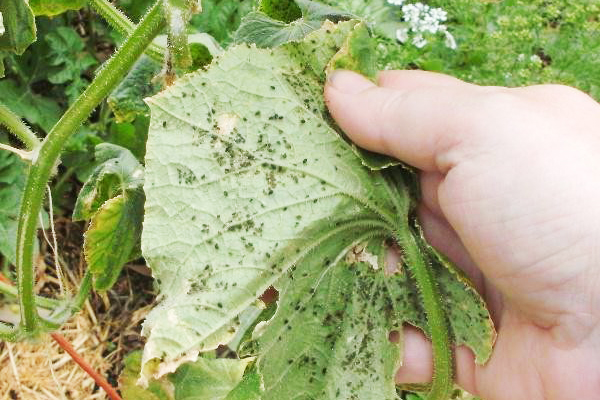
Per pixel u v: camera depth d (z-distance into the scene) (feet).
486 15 3.09
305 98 1.50
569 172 1.46
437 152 1.52
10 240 2.18
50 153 1.48
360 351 1.56
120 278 2.41
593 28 3.03
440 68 2.82
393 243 1.58
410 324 1.64
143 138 2.24
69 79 2.39
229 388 1.89
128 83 1.69
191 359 1.42
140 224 1.67
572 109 1.53
